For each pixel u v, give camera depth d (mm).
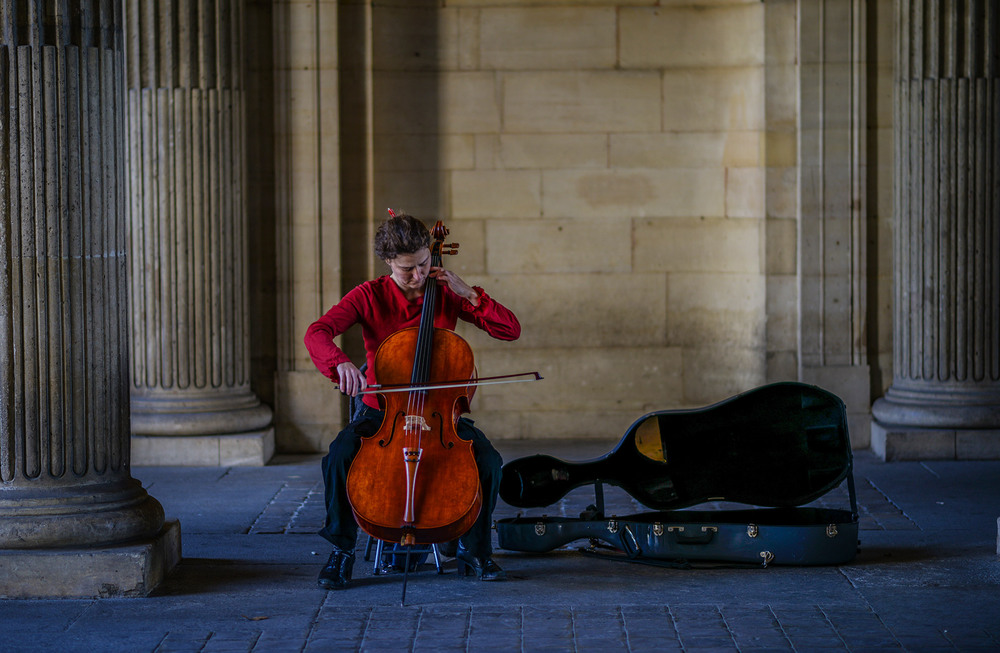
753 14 9086
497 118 9336
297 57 8891
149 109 8484
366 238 9219
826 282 8938
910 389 8711
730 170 9281
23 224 5301
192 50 8500
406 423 5008
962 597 5176
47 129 5305
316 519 6992
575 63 9305
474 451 5336
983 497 7324
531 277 9430
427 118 9320
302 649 4609
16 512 5293
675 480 5906
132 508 5477
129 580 5246
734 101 9242
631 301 9430
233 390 8727
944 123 8562
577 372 9484
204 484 7961
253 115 8938
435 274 5336
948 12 8531
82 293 5383
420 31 9281
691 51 9281
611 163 9359
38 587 5215
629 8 9266
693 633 4746
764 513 5969
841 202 8914
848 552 5664
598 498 5969
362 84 9148
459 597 5227
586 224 9398
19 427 5328
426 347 5086
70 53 5336
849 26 8820
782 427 5871
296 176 8945
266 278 9039
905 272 8734
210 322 8617
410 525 4855
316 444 9062
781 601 5137
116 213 5535
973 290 8562
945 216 8570
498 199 9383
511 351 9484
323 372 5172
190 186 8539
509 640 4688
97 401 5434
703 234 9359
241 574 5641
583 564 5730
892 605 5070
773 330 9031
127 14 8484
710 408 5895
